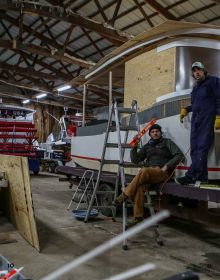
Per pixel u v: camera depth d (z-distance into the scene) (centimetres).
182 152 438
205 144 387
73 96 1986
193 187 361
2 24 1565
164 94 512
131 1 1106
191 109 416
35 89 1903
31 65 1803
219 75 493
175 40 500
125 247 379
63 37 1532
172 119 455
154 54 539
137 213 407
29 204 375
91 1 1201
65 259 340
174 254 366
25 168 372
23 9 970
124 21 1230
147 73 553
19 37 1275
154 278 296
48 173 1448
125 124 571
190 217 414
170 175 430
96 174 602
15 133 1229
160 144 452
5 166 469
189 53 490
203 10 1019
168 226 509
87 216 510
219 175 409
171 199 470
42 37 1515
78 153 753
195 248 392
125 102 613
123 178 439
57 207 627
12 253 357
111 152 603
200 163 388
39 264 325
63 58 1352
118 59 618
